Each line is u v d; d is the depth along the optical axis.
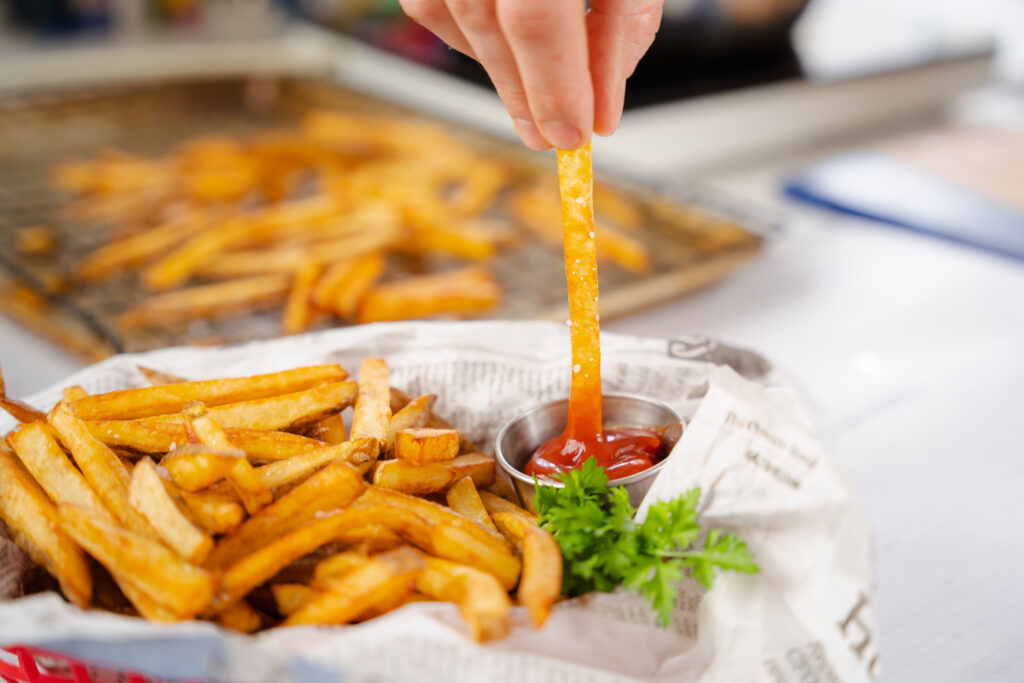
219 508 0.39
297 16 1.41
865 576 0.39
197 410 0.42
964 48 1.28
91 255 0.77
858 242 0.85
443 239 0.75
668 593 0.38
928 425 0.58
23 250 0.77
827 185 0.93
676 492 0.41
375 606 0.39
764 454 0.41
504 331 0.51
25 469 0.43
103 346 0.63
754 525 0.40
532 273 0.74
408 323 0.52
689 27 1.01
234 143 0.97
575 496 0.42
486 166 0.91
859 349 0.66
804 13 1.07
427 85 1.18
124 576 0.38
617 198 0.84
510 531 0.42
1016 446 0.55
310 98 1.22
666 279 0.70
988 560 0.48
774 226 0.78
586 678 0.37
